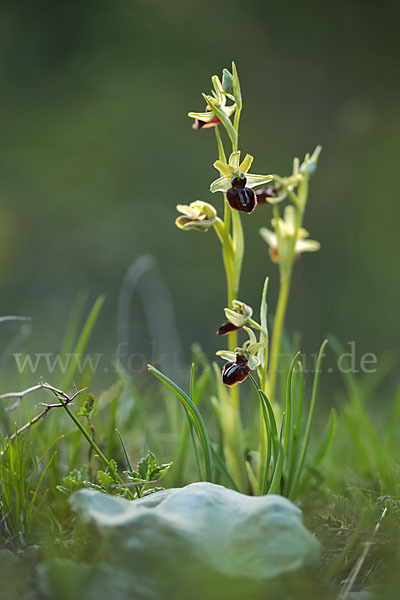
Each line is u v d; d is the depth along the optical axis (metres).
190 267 14.04
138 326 11.77
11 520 2.62
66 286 13.96
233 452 3.12
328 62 15.62
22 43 16.03
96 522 2.09
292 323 12.96
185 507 2.23
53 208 14.71
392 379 8.43
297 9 15.76
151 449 3.45
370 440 3.42
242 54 15.69
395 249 13.59
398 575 2.24
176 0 15.99
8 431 3.20
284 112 15.38
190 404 2.77
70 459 3.03
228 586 2.04
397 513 2.65
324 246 13.90
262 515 2.19
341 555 2.32
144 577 2.02
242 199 2.90
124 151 15.09
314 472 3.12
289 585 2.08
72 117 15.59
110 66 15.95
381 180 14.18
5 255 14.05
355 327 13.13
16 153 15.20
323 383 9.06
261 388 2.94
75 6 16.17
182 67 15.85
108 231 14.32
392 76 15.23
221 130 14.98
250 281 13.57
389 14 15.38
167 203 14.74
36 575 2.18
